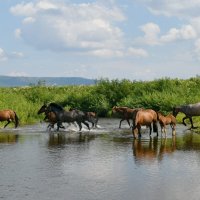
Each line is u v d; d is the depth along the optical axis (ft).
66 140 71.10
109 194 34.12
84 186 36.76
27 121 114.01
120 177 40.34
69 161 49.24
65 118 89.86
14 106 117.91
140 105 140.36
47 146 62.75
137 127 74.69
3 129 91.97
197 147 61.67
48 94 164.45
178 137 76.07
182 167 45.39
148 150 58.44
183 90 149.59
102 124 111.04
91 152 56.54
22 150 58.29
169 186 36.70
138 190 35.32
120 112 99.14
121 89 157.99
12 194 34.06
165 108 133.80
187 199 32.71
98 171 43.27
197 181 38.65
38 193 34.40
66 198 32.94
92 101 155.53
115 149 59.52
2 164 47.14
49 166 45.98
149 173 42.22
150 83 159.94
